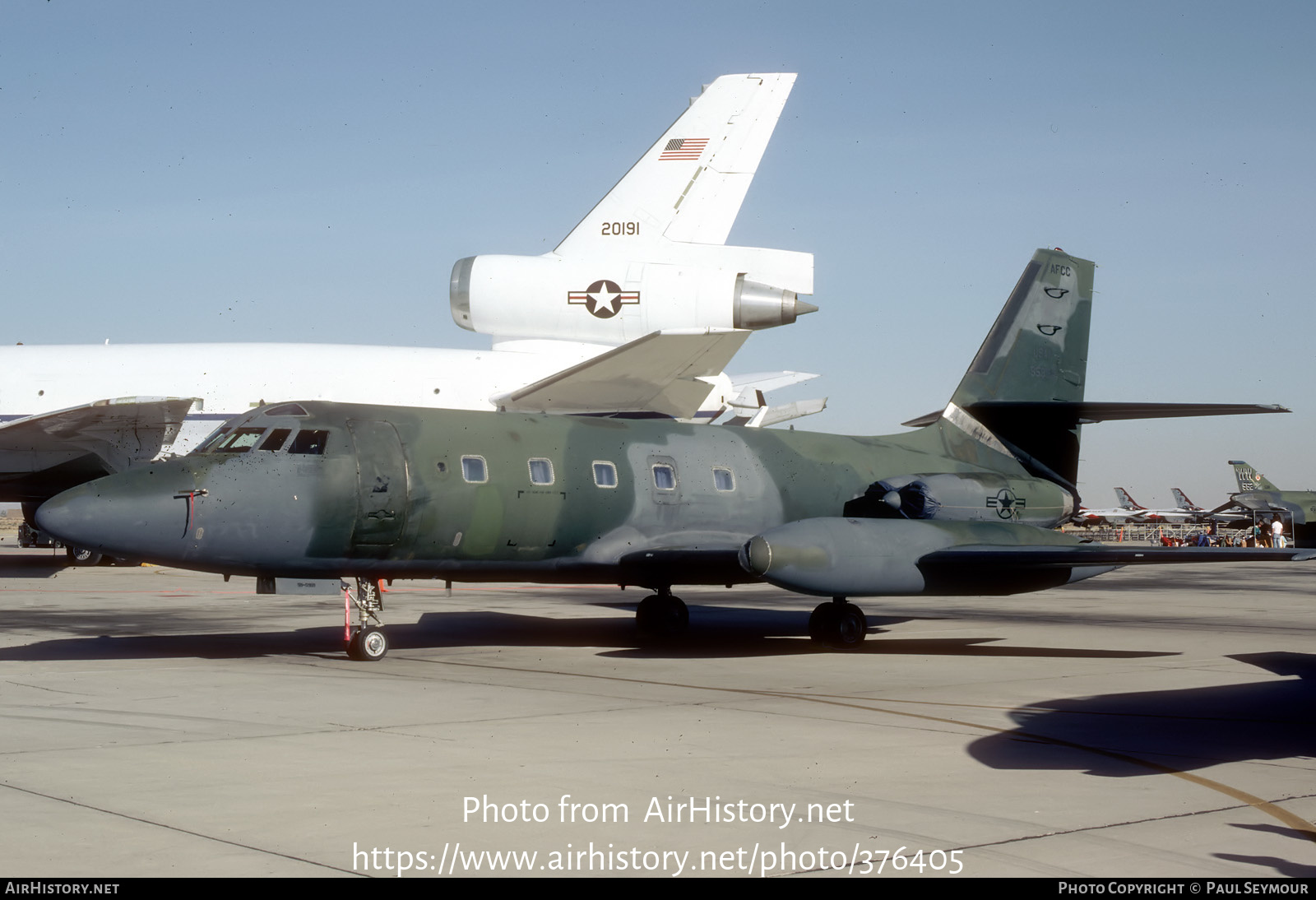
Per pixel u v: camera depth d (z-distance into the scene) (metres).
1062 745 9.16
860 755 8.68
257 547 13.68
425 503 14.53
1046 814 6.98
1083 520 86.12
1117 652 16.22
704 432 17.53
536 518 15.41
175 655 14.48
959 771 8.16
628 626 19.20
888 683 12.78
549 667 13.78
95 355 29.03
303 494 13.80
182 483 13.41
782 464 17.80
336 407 14.62
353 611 20.89
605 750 8.75
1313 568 46.19
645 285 24.81
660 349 23.80
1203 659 15.31
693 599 26.67
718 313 24.55
